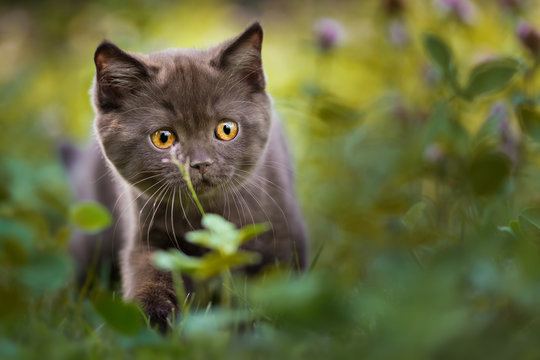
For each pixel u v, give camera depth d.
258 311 0.72
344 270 0.83
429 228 0.80
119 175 0.78
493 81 0.80
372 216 0.84
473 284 0.68
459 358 0.64
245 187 0.78
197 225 0.78
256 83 0.79
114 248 0.86
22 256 0.78
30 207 0.89
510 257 0.71
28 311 0.74
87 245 0.88
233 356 0.67
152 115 0.76
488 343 0.64
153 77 0.77
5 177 0.94
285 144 0.86
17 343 0.69
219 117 0.77
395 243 0.81
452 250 0.66
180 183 0.76
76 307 0.77
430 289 0.64
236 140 0.77
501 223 0.79
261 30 0.78
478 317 0.66
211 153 0.76
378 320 0.68
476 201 0.82
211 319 0.68
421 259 0.77
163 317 0.73
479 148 0.82
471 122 0.92
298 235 0.80
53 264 0.78
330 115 0.91
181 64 0.77
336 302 0.66
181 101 0.76
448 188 0.89
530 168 0.88
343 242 0.87
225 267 0.67
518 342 0.64
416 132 0.90
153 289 0.74
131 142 0.77
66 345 0.68
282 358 0.66
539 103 0.82
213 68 0.77
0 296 0.70
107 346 0.69
